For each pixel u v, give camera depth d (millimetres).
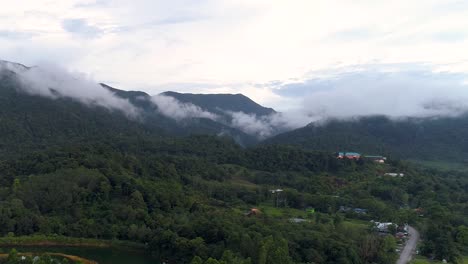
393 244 178500
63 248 188500
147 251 186125
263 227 176625
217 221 179500
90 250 188375
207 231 172625
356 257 160125
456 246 180000
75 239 193625
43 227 196375
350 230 188250
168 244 175125
